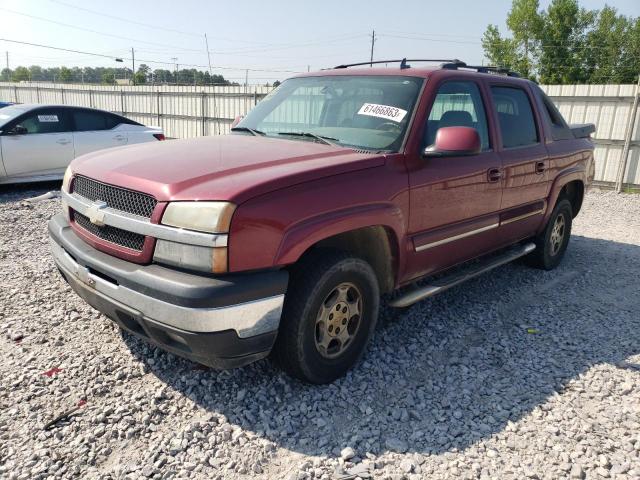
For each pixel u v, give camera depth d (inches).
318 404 121.8
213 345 104.3
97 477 97.7
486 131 168.4
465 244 163.0
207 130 755.4
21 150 363.6
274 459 104.7
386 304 178.5
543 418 119.3
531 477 100.7
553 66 2119.8
